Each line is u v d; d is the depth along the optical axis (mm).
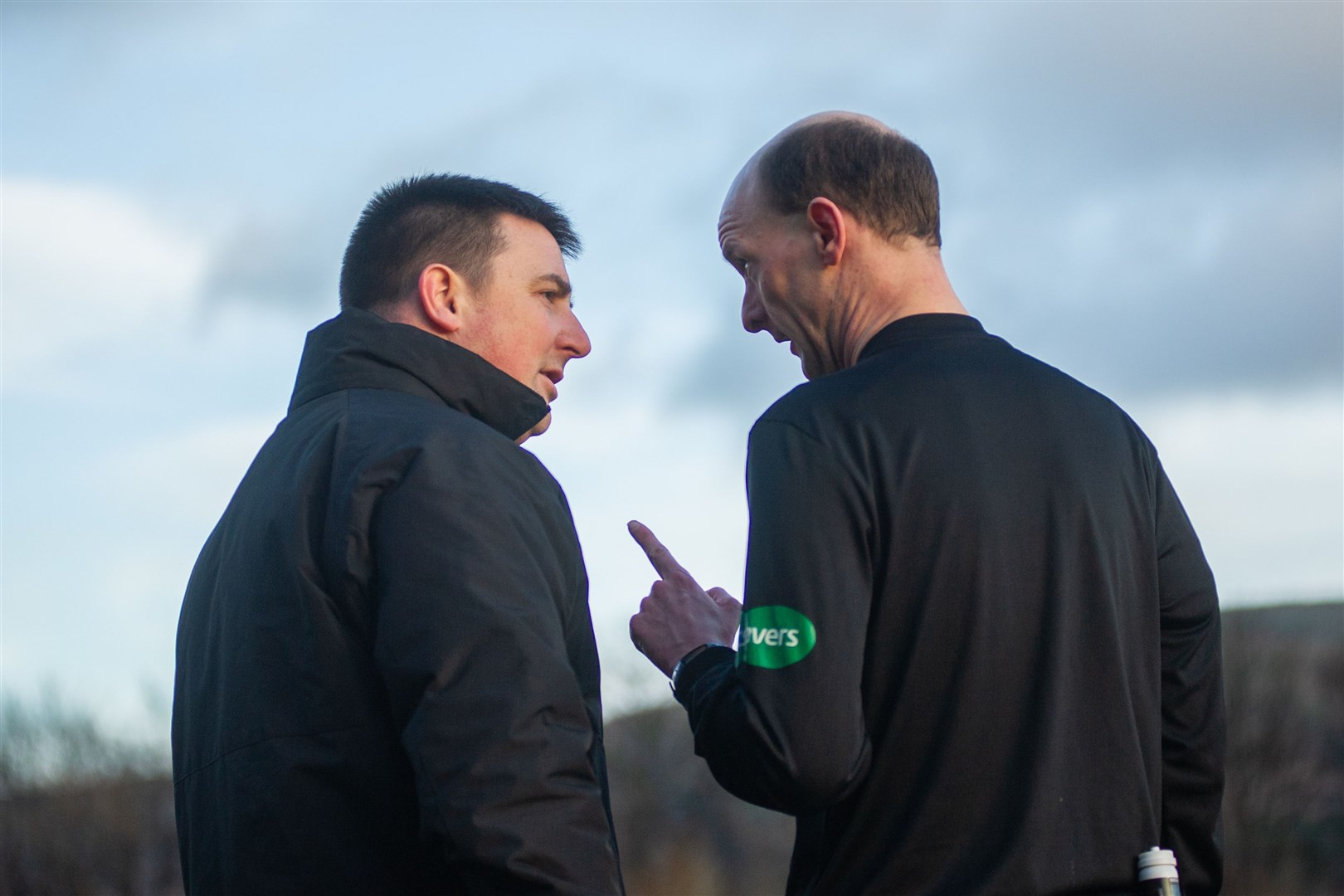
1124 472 3625
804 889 3475
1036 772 3256
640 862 30312
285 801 3521
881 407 3459
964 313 3795
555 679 3414
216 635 3857
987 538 3357
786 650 3258
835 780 3186
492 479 3652
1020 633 3340
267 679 3625
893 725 3318
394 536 3516
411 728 3346
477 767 3268
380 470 3625
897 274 3803
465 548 3482
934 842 3246
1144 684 3549
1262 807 27234
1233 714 27922
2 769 28812
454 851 3258
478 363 4199
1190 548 3803
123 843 28672
